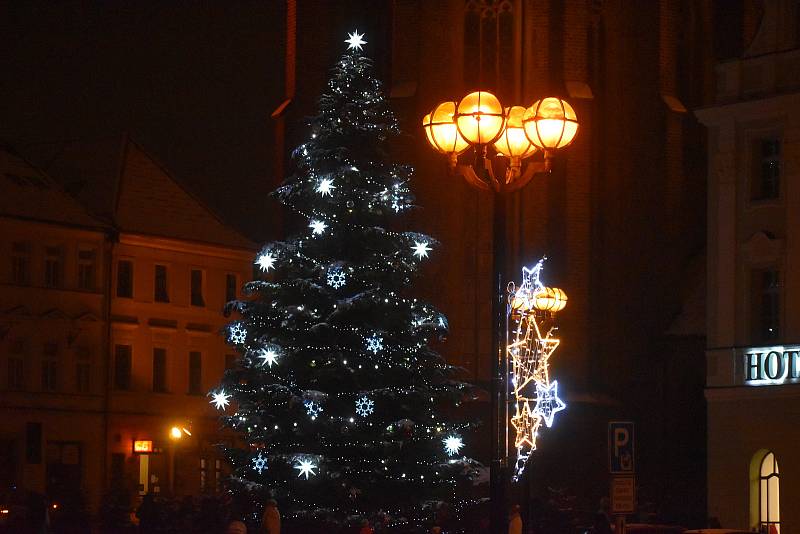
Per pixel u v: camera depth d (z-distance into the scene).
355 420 39.47
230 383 40.66
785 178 53.19
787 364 52.09
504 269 28.36
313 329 39.75
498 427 27.39
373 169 41.75
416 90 68.12
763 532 33.75
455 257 68.19
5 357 75.25
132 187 83.88
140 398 81.19
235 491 39.94
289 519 39.19
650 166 71.44
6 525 48.62
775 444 52.25
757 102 53.78
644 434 69.75
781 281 53.12
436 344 67.31
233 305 41.22
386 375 40.22
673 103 71.50
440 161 68.25
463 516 46.59
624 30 71.00
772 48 55.12
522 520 48.59
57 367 77.50
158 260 82.75
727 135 54.97
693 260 74.00
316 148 41.53
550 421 52.22
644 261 71.12
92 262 79.56
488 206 68.56
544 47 68.06
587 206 68.31
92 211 81.25
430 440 40.03
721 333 54.66
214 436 84.81
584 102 67.88
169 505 57.03
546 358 51.94
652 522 55.97
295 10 72.56
